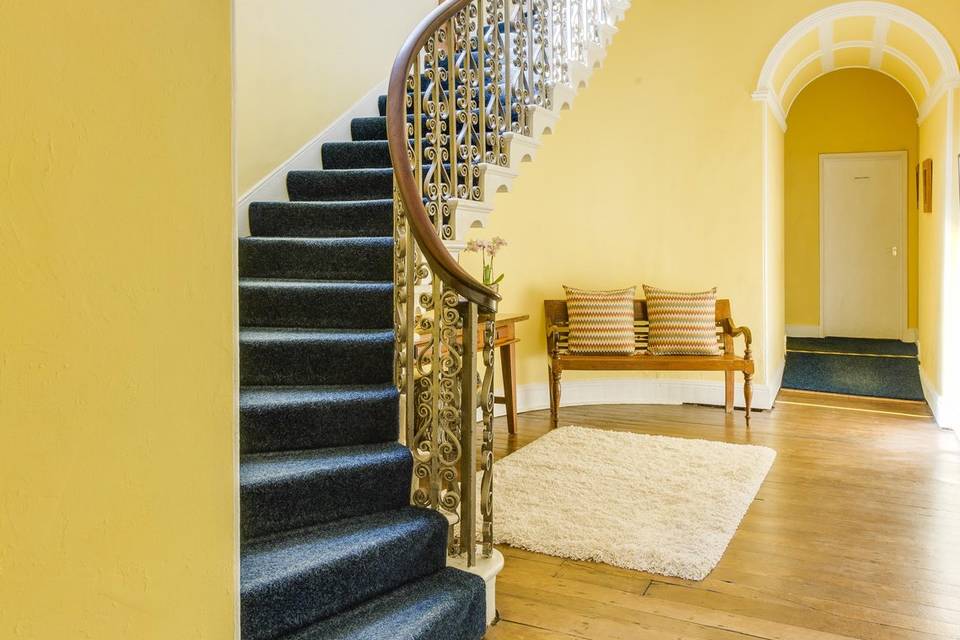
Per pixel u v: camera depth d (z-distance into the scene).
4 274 0.97
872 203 8.34
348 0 4.62
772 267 5.83
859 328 8.49
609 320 5.23
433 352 2.40
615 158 5.70
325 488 2.24
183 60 1.17
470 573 2.28
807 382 6.29
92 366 1.06
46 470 1.01
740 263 5.51
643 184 5.70
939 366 5.05
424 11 5.30
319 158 4.32
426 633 1.96
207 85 1.20
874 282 8.40
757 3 5.38
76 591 1.04
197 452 1.19
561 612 2.41
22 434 0.99
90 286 1.05
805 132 8.53
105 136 1.07
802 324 8.69
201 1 1.19
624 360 5.02
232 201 1.25
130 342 1.10
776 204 6.12
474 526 2.33
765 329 5.45
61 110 1.02
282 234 3.66
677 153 5.63
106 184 1.07
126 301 1.10
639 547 2.86
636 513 3.24
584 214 5.67
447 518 2.34
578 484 3.66
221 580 1.23
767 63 5.37
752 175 5.45
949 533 3.03
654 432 4.82
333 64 4.51
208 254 1.21
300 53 4.25
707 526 3.08
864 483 3.71
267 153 4.03
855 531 3.06
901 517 3.22
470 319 2.30
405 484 2.42
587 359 5.04
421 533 2.23
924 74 5.41
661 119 5.65
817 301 8.60
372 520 2.29
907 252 8.22
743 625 2.30
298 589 1.90
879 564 2.73
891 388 5.99
